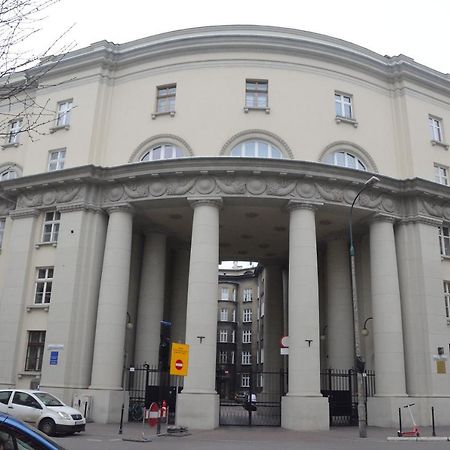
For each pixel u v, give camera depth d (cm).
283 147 2547
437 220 2658
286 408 2166
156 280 2916
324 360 3272
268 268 3881
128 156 2655
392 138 2803
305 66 2684
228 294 7131
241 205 2486
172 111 2631
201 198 2372
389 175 2725
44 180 2623
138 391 2661
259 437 1806
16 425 523
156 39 2778
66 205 2558
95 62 2802
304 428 2094
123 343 2412
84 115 2736
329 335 2947
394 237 2661
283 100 2619
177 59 2712
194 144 2562
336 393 2508
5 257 2750
